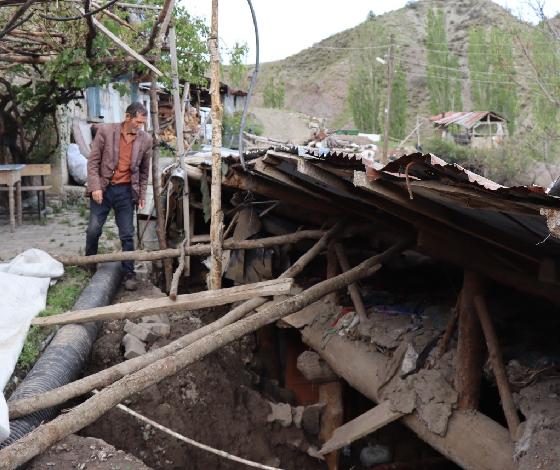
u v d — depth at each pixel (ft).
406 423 16.43
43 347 16.84
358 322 20.10
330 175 14.44
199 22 32.89
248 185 22.81
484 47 177.99
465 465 14.58
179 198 29.78
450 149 120.98
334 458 22.03
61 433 11.23
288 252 27.55
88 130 46.55
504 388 14.56
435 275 25.55
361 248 28.04
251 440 20.80
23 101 37.73
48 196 43.60
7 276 19.43
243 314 17.26
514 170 108.37
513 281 14.64
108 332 20.43
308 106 364.99
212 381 20.93
